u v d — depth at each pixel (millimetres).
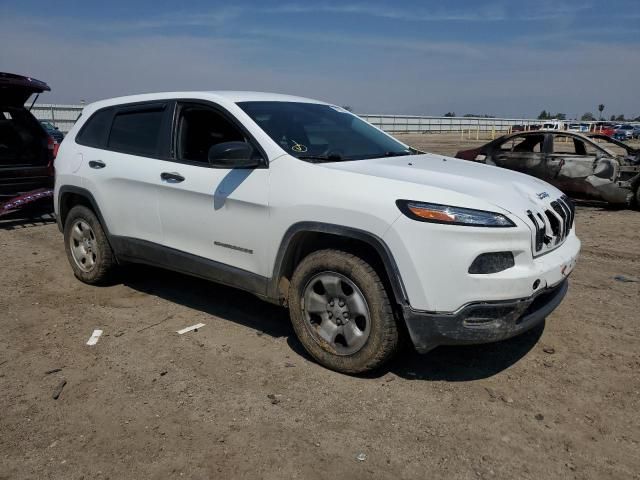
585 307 4820
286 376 3570
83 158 5109
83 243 5320
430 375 3594
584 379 3545
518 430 2994
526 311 3297
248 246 3861
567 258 3596
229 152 3600
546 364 3742
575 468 2689
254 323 4445
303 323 3691
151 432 2977
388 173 3516
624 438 2926
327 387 3434
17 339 4164
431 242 3102
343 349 3537
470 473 2648
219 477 2619
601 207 10258
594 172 9836
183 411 3176
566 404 3252
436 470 2670
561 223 3650
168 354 3898
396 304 3314
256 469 2674
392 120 68875
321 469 2674
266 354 3887
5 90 7992
